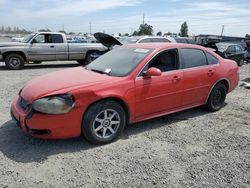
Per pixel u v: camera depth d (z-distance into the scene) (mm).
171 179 3312
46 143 4160
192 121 5336
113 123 4246
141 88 4430
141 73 4461
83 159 3729
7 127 4746
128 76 4355
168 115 5633
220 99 6039
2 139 4262
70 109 3805
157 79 4617
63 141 4246
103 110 4078
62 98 3770
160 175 3391
